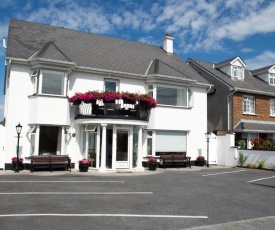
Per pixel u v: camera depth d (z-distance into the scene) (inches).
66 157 613.6
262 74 1146.0
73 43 778.2
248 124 923.4
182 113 777.6
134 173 607.2
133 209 297.6
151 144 745.0
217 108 965.8
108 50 816.9
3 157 602.9
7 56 612.4
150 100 666.8
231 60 1031.6
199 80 847.7
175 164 761.6
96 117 619.5
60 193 366.6
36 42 712.4
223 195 388.5
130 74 727.1
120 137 668.7
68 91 663.1
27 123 624.4
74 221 250.5
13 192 365.7
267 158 742.5
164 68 780.0
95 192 379.9
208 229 236.4
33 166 592.4
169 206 315.3
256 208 317.7
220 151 850.8
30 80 635.5
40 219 253.6
